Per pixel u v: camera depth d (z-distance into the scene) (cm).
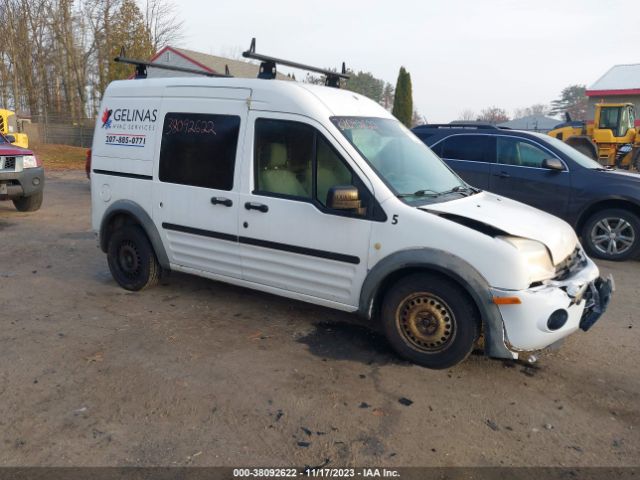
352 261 442
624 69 3331
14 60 3762
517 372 429
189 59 3238
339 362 441
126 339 478
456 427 354
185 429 345
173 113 540
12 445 326
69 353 448
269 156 481
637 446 338
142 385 398
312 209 455
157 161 550
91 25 3975
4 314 532
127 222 605
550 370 434
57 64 4081
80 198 1336
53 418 354
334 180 448
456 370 430
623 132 1970
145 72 616
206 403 375
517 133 853
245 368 427
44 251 781
